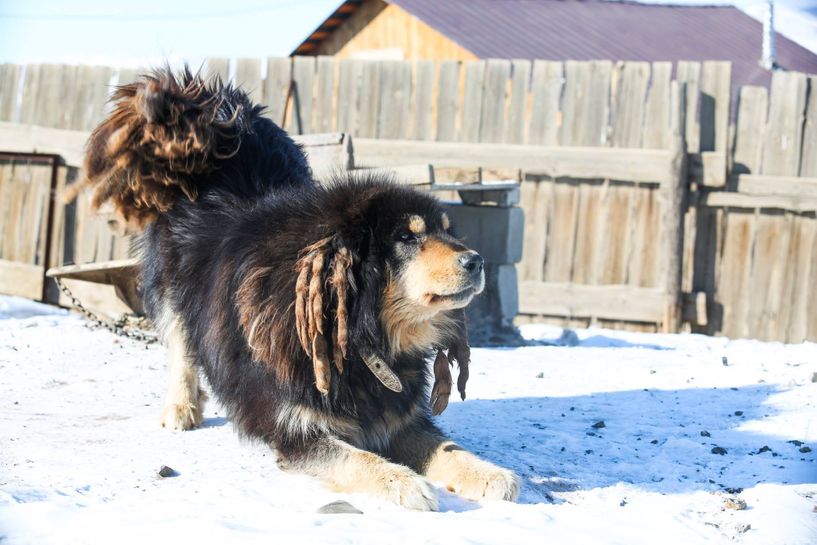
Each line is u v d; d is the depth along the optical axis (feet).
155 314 16.83
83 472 12.95
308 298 11.95
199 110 16.17
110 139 16.29
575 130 34.45
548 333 30.63
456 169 26.12
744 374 20.86
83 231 36.11
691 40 56.65
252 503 11.40
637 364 22.36
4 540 9.59
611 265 33.94
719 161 32.91
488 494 12.08
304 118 36.37
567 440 15.47
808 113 33.01
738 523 11.32
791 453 14.71
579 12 55.16
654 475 13.76
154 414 16.87
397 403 13.26
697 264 33.65
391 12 51.34
